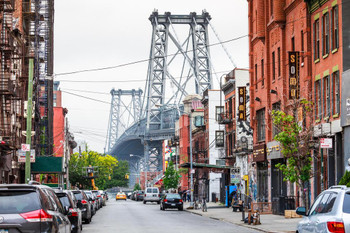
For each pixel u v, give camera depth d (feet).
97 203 191.62
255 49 171.53
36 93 206.49
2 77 134.10
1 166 139.54
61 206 51.72
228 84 226.58
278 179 151.74
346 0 109.50
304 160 96.27
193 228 103.45
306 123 122.93
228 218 134.10
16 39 155.94
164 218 139.54
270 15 157.48
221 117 233.35
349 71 104.47
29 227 40.57
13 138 147.54
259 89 167.43
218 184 278.05
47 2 251.19
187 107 409.90
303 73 129.49
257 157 166.50
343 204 39.78
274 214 140.87
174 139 388.37
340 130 108.37
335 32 114.11
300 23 132.87
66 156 265.75
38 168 178.09
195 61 586.45
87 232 93.71
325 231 40.01
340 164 110.22
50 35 252.01
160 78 624.59
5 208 41.01
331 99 114.62
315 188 121.70
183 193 303.07
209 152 282.36
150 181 568.82
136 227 106.22
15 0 165.99
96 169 479.82
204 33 602.85
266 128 157.48
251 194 180.86
